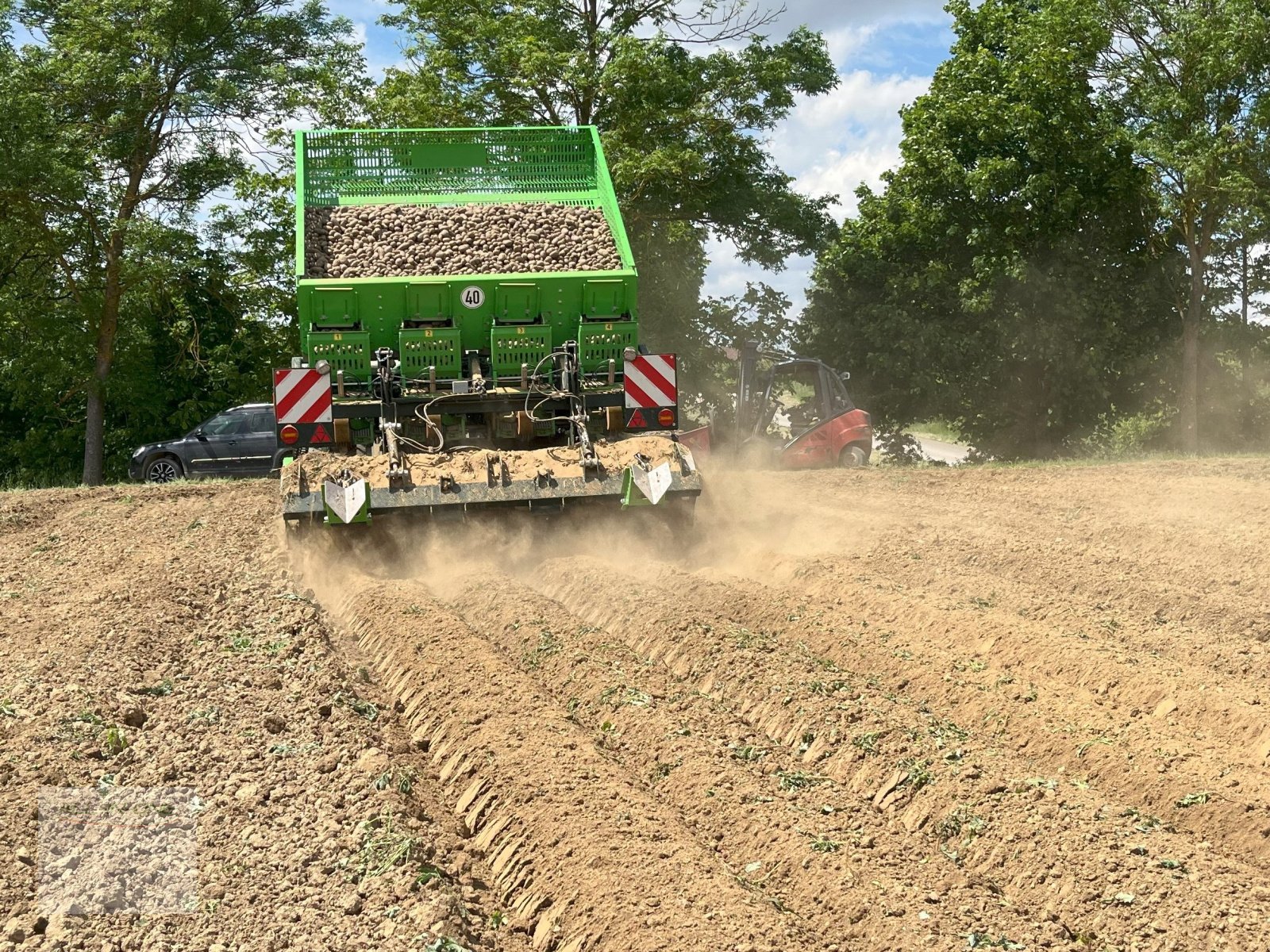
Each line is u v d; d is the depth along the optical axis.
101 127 26.97
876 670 7.89
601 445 11.16
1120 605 9.59
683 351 29.11
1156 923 4.71
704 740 6.54
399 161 13.63
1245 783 5.83
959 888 5.13
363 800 5.76
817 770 6.43
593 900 4.91
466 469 10.66
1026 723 6.75
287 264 28.03
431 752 6.69
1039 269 26.44
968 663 7.79
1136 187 25.92
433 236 12.71
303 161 13.01
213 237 28.28
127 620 8.87
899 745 6.41
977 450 28.86
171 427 30.06
